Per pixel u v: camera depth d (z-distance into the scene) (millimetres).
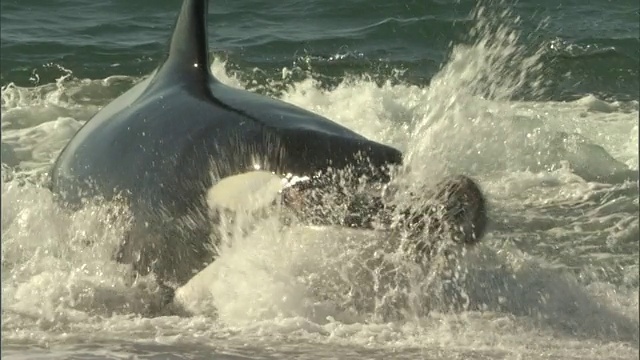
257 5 65188
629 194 34281
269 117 24406
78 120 44531
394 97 46656
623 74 52438
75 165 27391
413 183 22922
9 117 43969
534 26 58094
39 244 27188
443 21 59188
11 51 55562
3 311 23453
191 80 26938
